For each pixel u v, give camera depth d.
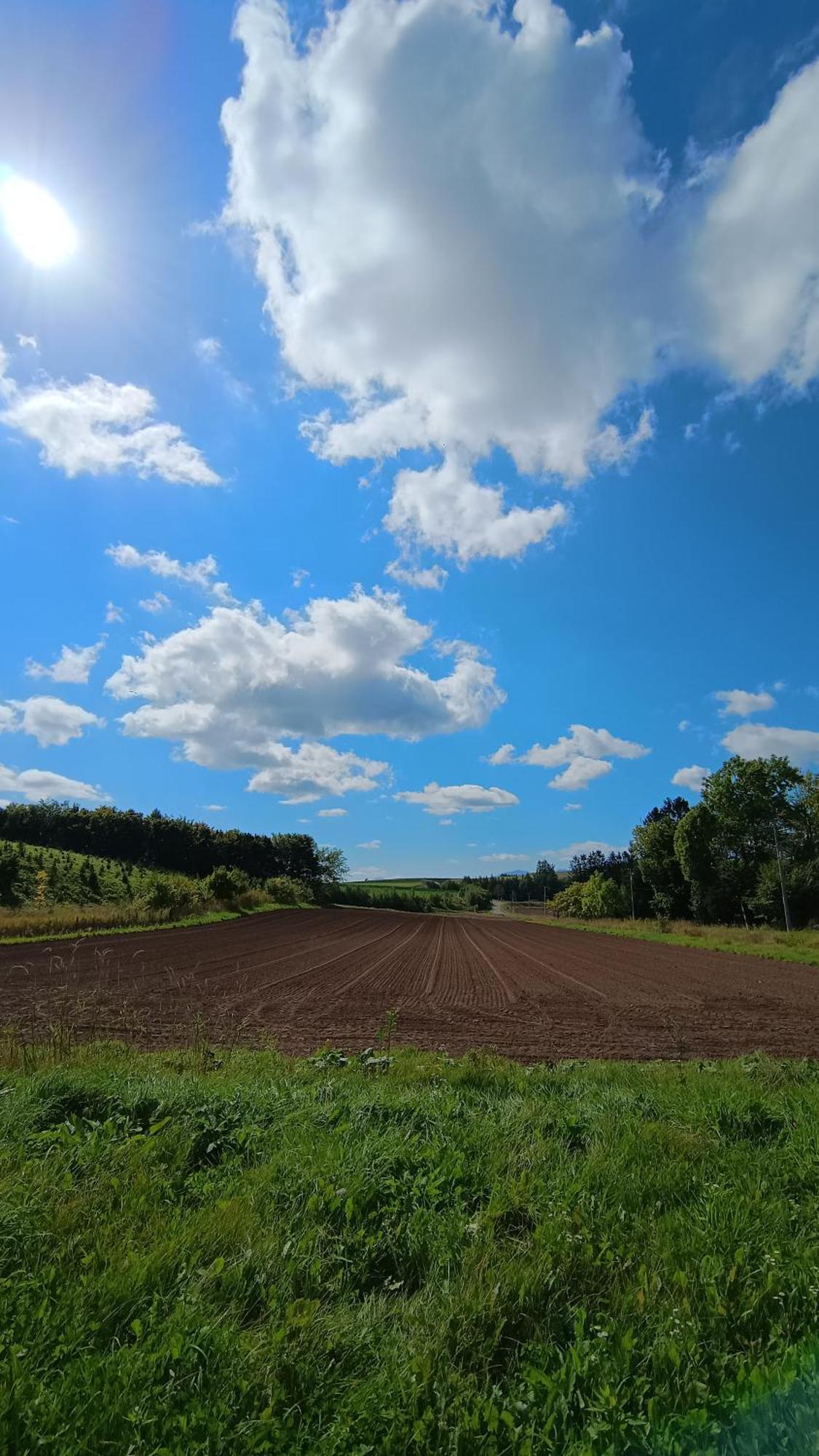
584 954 29.30
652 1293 3.24
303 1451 2.38
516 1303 3.15
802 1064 8.64
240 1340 2.84
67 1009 11.74
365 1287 3.42
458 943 35.66
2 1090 5.70
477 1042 11.28
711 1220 3.94
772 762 55.19
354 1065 8.09
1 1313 2.87
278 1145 4.91
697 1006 15.31
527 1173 4.39
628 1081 7.59
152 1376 2.61
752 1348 2.90
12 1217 3.57
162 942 27.14
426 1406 2.56
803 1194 4.39
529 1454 2.32
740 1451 2.39
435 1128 5.26
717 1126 5.51
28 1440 2.29
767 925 54.28
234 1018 12.84
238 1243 3.57
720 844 59.72
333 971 20.92
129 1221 3.73
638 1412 2.57
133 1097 5.56
